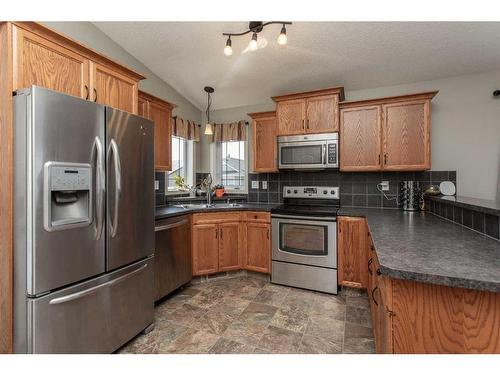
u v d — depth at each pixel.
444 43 2.25
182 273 2.64
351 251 2.51
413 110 2.58
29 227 1.23
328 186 3.20
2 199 1.27
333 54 2.52
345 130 2.83
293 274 2.72
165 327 2.00
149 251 1.95
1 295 1.28
